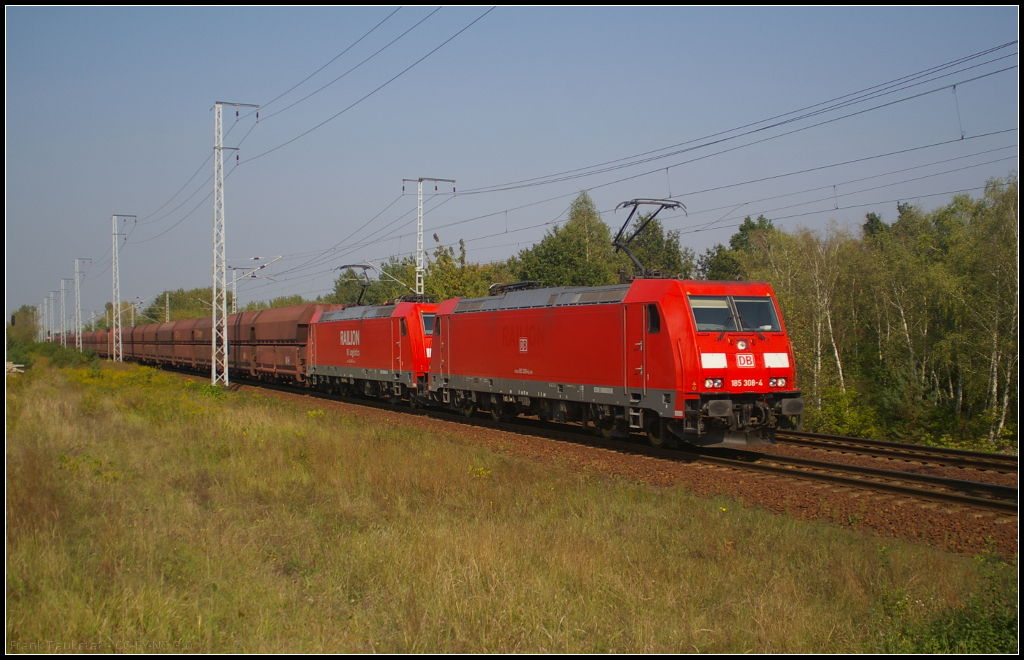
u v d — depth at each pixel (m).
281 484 12.41
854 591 7.29
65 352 55.34
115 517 9.76
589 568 7.71
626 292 16.88
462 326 23.70
